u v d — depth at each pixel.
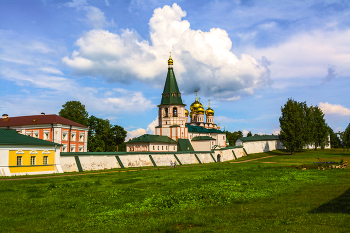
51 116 83.75
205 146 122.25
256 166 65.56
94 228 16.06
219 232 14.22
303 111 130.88
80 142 88.19
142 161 72.62
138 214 19.09
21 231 15.74
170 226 15.95
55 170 52.78
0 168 45.19
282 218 16.47
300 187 28.67
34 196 25.73
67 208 21.19
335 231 13.46
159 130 118.81
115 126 113.44
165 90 119.44
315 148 130.38
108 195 25.88
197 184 32.62
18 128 83.56
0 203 22.72
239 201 22.38
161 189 29.06
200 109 157.88
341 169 50.66
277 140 136.50
